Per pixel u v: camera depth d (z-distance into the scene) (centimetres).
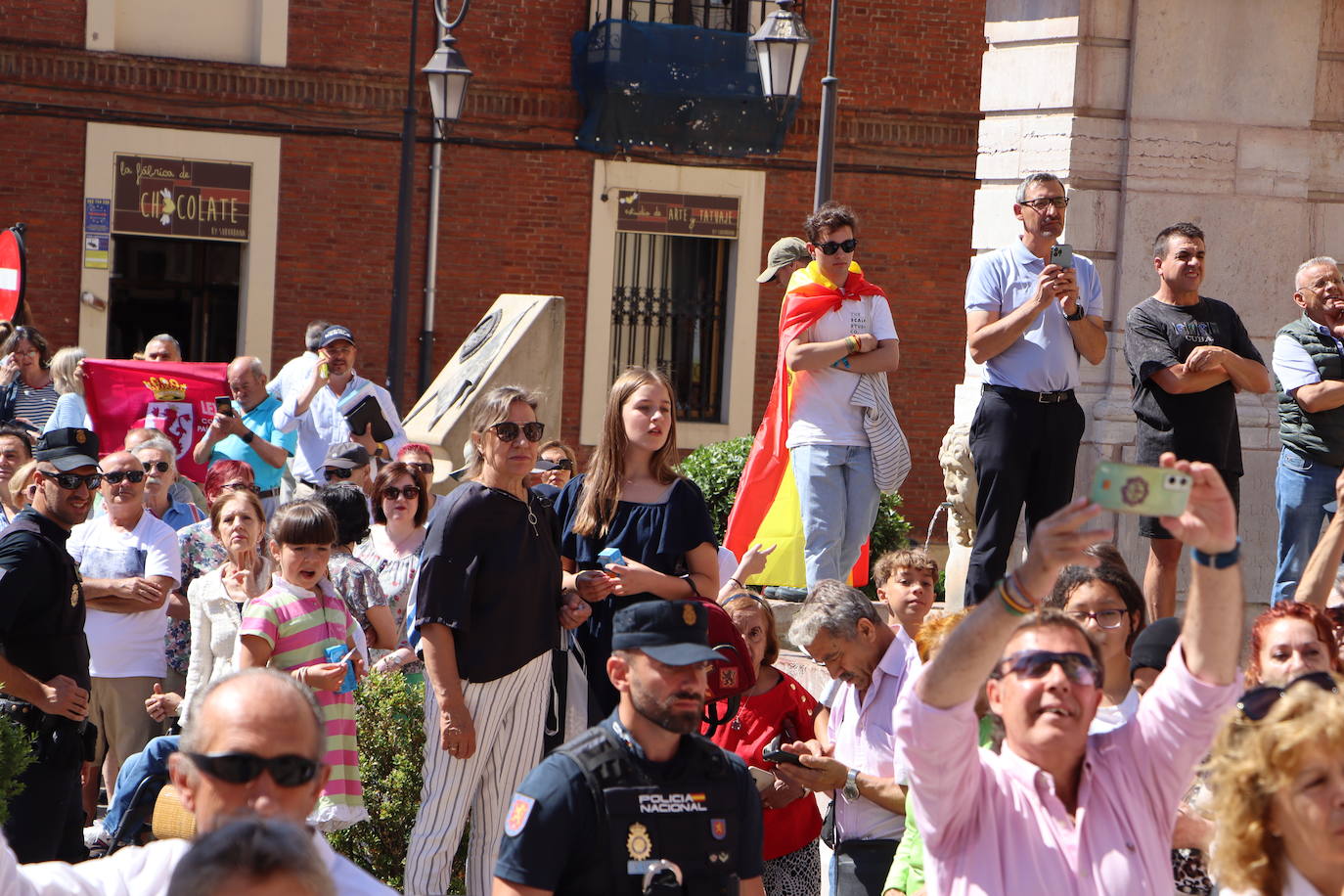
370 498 1566
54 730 1152
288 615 1123
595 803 698
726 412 3669
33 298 3262
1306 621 784
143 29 3312
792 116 3584
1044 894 618
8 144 3228
